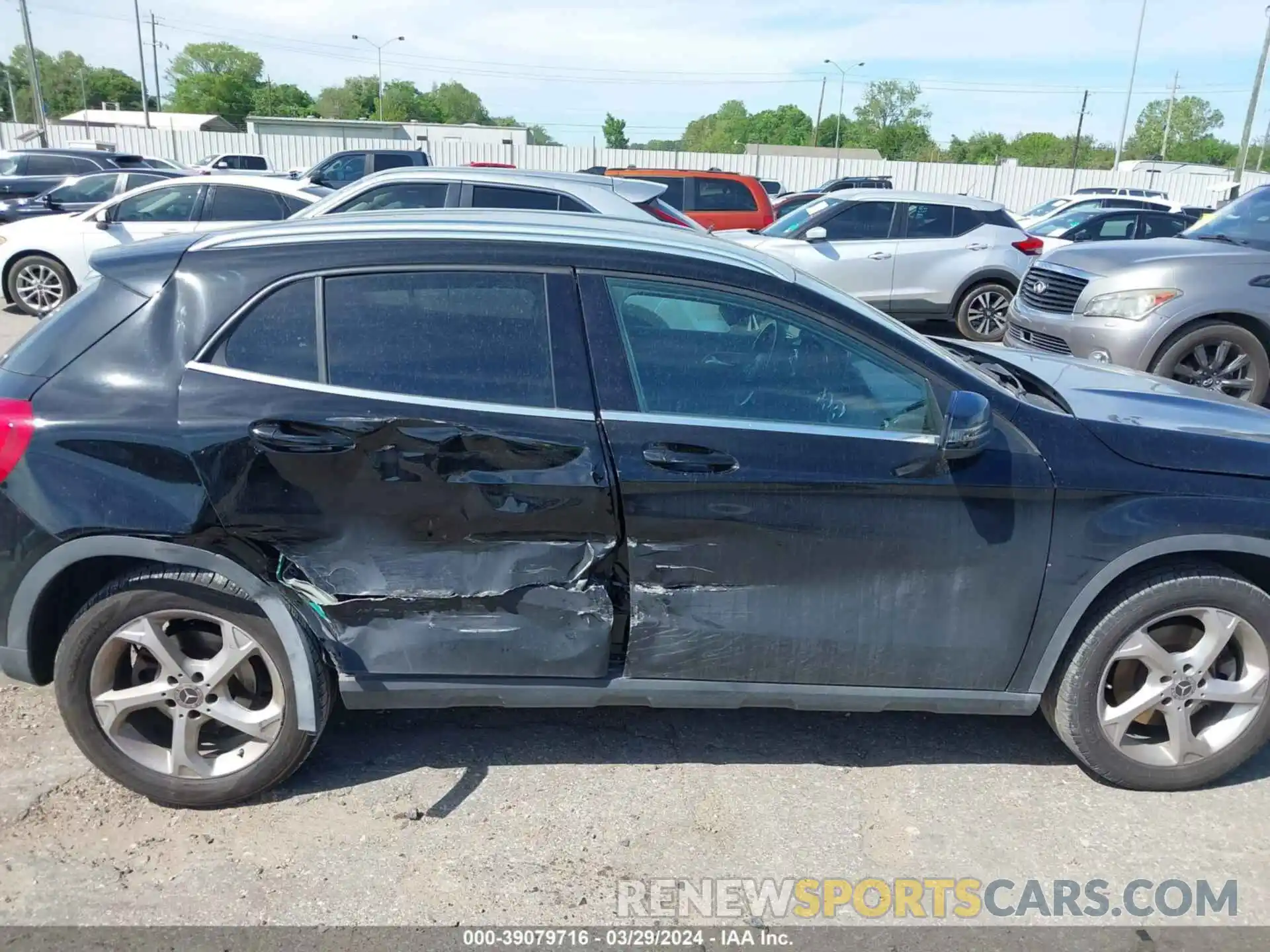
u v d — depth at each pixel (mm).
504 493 2826
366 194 8000
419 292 2900
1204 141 88000
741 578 2930
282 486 2785
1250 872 2879
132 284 2910
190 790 2990
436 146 38750
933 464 2898
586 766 3312
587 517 2859
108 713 2941
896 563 2951
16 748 3318
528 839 2941
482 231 3023
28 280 11273
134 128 38969
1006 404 3014
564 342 2893
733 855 2896
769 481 2857
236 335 2854
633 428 2850
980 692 3117
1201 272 7016
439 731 3494
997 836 3012
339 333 2867
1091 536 2967
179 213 11070
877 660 3037
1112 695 3252
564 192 7953
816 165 39875
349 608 2891
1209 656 3119
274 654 2916
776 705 3102
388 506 2818
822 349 2973
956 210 11812
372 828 2973
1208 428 3188
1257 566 3156
